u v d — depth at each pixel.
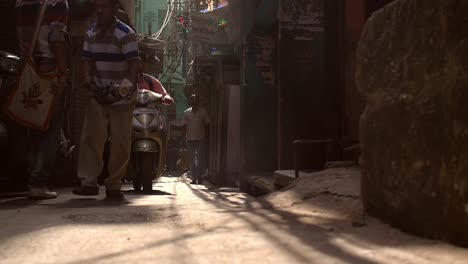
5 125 5.36
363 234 2.33
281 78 6.94
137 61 4.38
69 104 7.18
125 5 10.73
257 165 7.96
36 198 4.45
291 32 6.95
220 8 11.36
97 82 4.37
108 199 4.52
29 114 4.26
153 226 2.69
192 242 2.20
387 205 2.45
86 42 4.39
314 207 3.27
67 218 3.02
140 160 6.16
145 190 6.05
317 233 2.39
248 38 7.96
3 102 4.91
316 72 6.97
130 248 2.08
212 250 2.03
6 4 6.29
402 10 2.34
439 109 2.03
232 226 2.66
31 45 4.25
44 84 4.29
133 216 3.10
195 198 5.20
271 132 7.96
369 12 6.29
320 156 6.94
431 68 2.09
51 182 6.92
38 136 4.47
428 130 2.10
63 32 4.31
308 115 6.94
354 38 6.35
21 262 1.84
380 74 2.53
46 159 4.50
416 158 2.18
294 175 5.23
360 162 2.78
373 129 2.60
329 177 4.15
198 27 11.73
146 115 6.08
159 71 14.93
